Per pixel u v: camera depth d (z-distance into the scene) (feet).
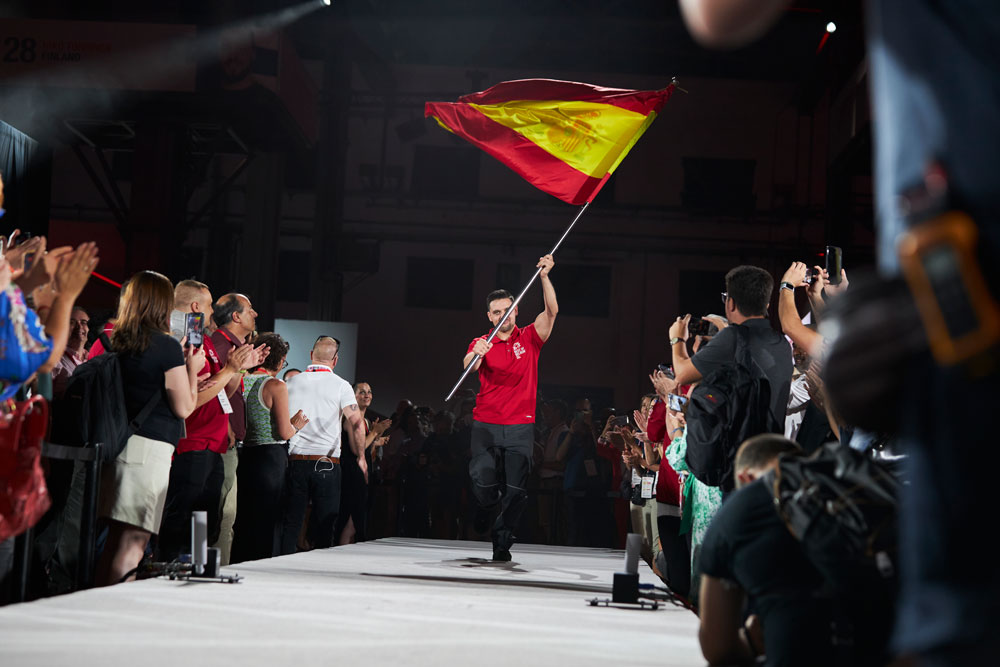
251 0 54.90
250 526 22.03
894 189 3.67
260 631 10.23
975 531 3.39
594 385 84.48
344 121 75.61
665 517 19.20
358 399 34.01
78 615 10.73
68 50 51.90
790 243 82.38
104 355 14.39
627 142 23.02
